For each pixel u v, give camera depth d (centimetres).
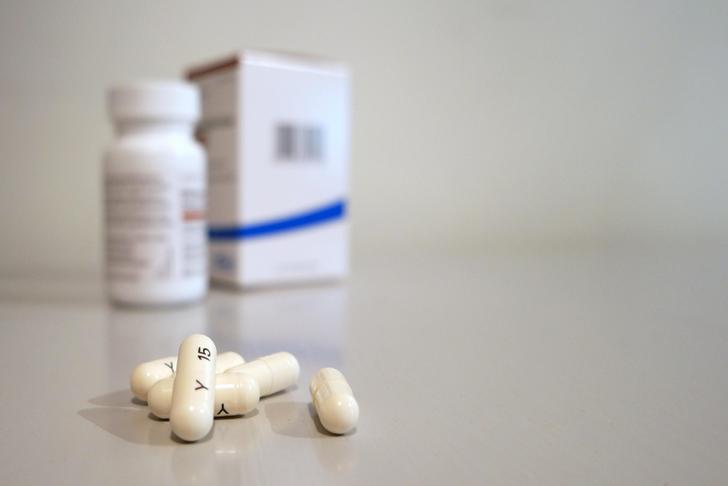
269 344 28
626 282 39
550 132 50
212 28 44
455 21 48
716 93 47
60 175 43
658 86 48
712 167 47
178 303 34
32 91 42
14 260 43
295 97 37
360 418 23
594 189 50
